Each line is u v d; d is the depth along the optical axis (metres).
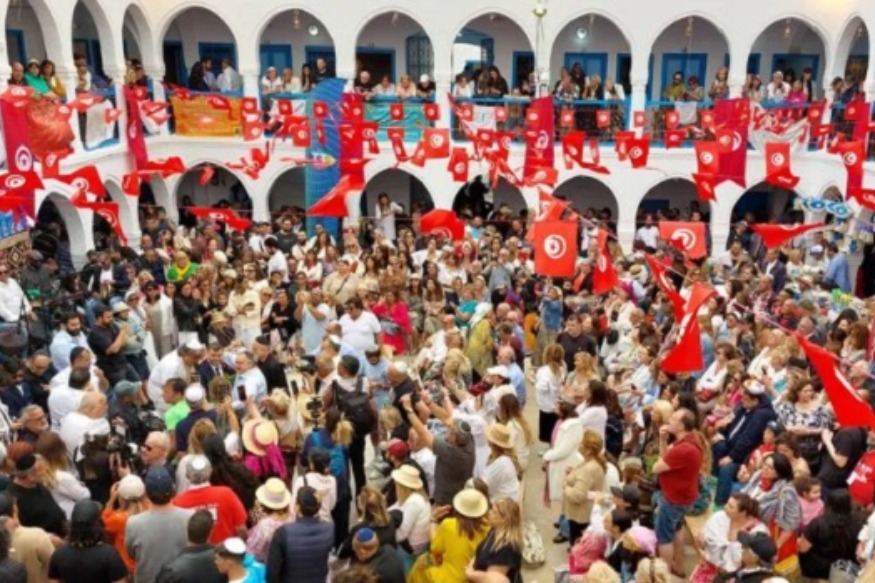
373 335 11.60
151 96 21.19
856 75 22.47
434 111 16.86
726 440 8.97
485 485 6.93
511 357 10.41
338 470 7.79
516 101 20.86
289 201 24.53
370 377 10.26
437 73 20.95
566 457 8.91
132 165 19.30
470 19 20.70
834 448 7.80
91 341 10.45
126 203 19.08
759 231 12.57
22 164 11.73
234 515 6.38
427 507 7.07
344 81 20.36
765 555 5.96
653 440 8.94
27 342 10.94
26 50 19.58
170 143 21.36
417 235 20.19
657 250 17.67
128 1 19.45
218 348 9.80
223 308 12.89
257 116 17.16
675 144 17.30
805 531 6.88
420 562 6.67
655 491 8.18
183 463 6.71
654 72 23.94
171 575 5.40
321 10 20.88
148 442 6.90
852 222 17.80
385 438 8.91
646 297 14.06
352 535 6.23
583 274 14.39
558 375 10.70
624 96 22.34
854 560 6.75
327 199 15.70
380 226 21.62
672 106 21.39
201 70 22.05
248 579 5.47
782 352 9.81
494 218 21.83
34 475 6.27
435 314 13.96
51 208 19.55
